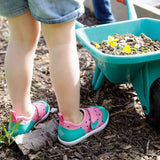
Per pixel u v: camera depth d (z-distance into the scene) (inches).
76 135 45.8
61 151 45.6
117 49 53.2
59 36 36.8
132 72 47.3
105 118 50.3
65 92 40.9
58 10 33.6
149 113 48.9
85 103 58.8
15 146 47.4
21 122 46.9
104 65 47.6
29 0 34.3
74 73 39.9
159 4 89.7
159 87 44.9
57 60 38.5
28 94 46.6
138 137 47.8
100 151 45.3
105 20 94.3
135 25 60.0
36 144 45.9
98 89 63.4
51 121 50.7
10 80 43.5
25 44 42.3
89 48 47.0
